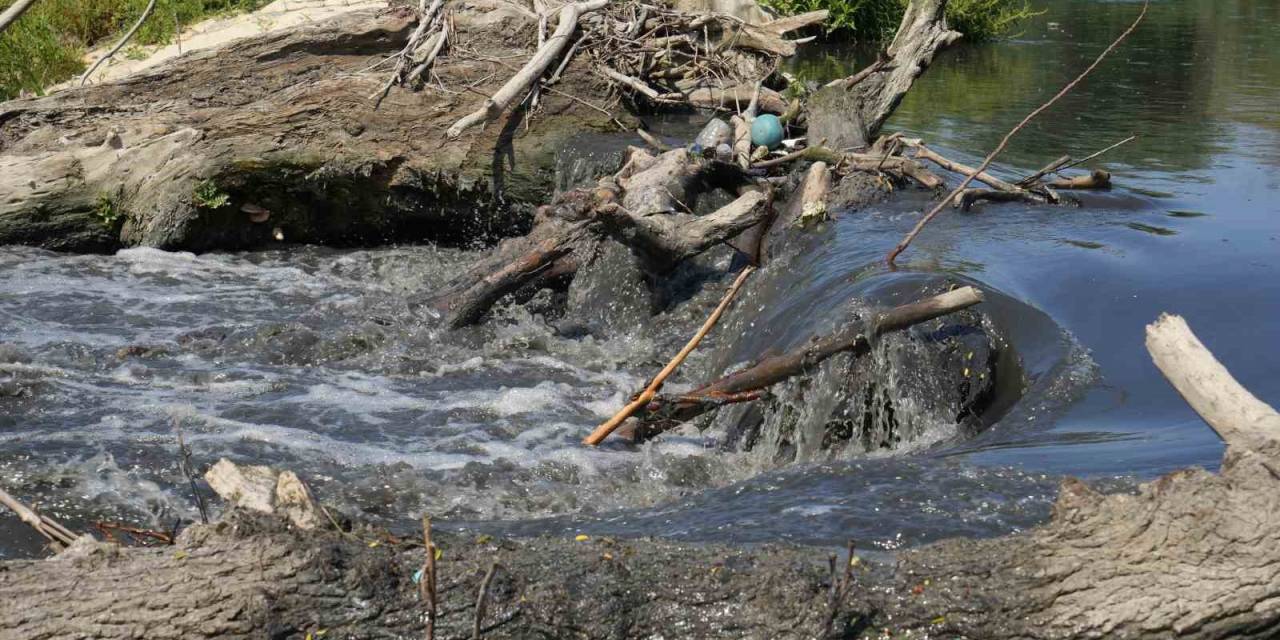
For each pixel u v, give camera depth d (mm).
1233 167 13852
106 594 4117
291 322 11289
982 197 12094
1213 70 21656
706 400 8133
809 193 11570
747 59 16234
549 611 4297
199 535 4316
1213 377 4594
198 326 11289
